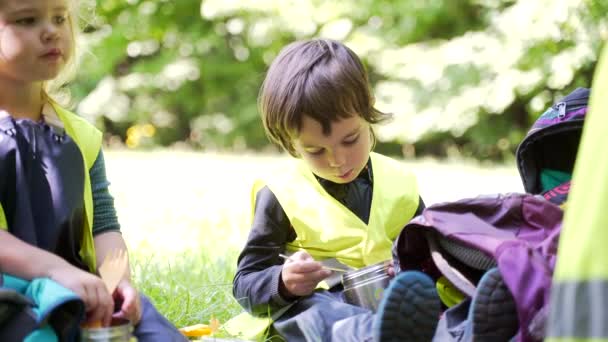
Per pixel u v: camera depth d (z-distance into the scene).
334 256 3.04
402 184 3.15
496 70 10.55
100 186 2.72
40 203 2.38
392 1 11.83
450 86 11.02
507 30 10.20
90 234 2.53
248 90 13.02
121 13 12.91
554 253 2.24
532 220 2.39
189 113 13.34
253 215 3.14
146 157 11.59
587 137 1.66
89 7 3.08
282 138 3.02
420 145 12.20
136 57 13.31
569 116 2.79
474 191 7.74
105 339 2.13
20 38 2.41
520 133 11.20
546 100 10.42
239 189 7.85
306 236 3.05
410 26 11.80
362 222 3.04
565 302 1.60
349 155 2.90
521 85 10.35
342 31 11.71
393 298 2.18
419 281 2.18
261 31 12.02
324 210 3.04
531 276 2.13
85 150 2.69
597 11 9.52
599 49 9.66
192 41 12.88
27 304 2.11
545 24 9.78
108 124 13.52
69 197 2.41
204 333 3.01
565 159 2.91
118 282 2.44
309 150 2.92
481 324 2.15
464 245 2.37
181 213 6.24
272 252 3.04
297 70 2.93
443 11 11.70
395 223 3.09
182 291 3.51
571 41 9.85
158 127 13.52
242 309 3.36
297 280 2.82
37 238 2.37
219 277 3.73
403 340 2.21
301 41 3.14
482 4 11.25
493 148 11.60
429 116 11.05
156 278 3.75
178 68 12.73
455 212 2.46
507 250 2.21
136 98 13.09
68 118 2.69
